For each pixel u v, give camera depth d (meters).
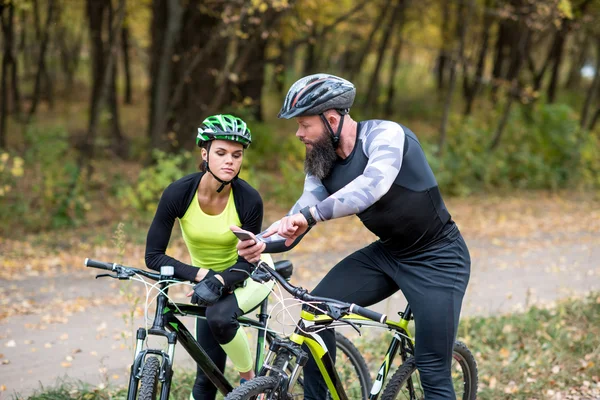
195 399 4.30
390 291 4.07
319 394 4.02
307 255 11.27
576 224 14.84
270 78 33.62
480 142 20.33
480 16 25.09
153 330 3.55
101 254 10.79
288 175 15.85
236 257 4.07
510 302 8.41
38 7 24.14
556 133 21.09
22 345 6.63
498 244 12.52
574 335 6.57
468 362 4.44
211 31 15.54
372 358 6.02
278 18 14.10
